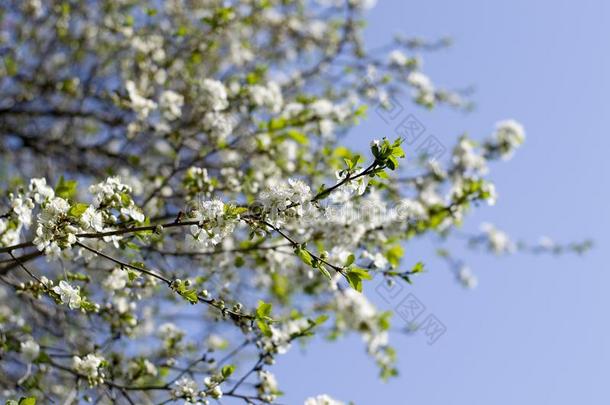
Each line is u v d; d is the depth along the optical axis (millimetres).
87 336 6332
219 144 6867
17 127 8781
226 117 7148
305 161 7328
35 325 6602
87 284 5312
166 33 8555
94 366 4902
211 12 8930
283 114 7324
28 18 8609
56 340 6523
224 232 3758
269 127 7051
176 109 6891
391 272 5438
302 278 7215
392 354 7531
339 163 7324
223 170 6723
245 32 9781
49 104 8656
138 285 5449
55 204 3689
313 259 3867
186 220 3959
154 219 6234
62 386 6352
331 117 7371
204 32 8477
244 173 6984
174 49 8516
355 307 7367
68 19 8703
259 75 7953
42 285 4371
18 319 6449
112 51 8734
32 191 3879
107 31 8625
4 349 5520
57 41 8789
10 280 5270
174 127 7320
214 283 5926
